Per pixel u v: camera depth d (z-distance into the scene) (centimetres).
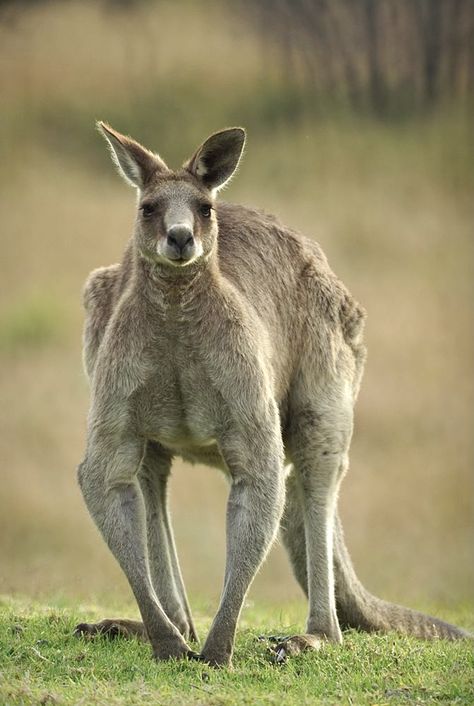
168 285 1772
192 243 1748
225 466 1883
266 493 1780
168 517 1973
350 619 2027
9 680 1655
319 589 1923
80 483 1789
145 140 6888
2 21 7438
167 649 1748
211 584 3328
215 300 1798
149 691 1606
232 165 1889
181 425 1828
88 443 1792
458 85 7550
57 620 1975
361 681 1692
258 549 1767
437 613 2394
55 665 1738
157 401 1798
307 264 2067
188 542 3828
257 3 7544
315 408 1998
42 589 2461
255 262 1984
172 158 6750
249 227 2028
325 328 2041
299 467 1992
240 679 1694
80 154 6912
